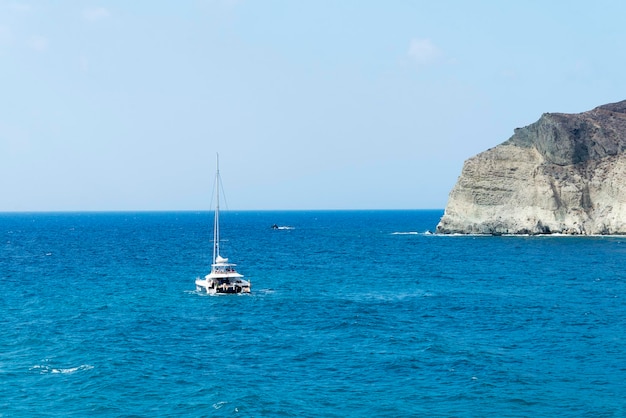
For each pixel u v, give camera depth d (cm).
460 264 11019
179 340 5178
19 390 3812
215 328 5656
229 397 3675
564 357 4559
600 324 5694
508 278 9119
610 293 7562
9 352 4703
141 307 6731
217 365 4403
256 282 8844
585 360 4469
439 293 7688
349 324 5756
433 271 10075
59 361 4453
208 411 3475
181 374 4169
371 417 3412
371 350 4800
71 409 3509
